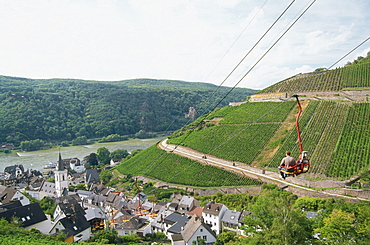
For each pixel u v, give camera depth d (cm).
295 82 18262
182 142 17225
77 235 7656
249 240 5122
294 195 9244
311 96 15850
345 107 13512
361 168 9675
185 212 10112
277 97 17412
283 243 4478
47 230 8319
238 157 13225
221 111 19538
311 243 4859
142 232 8525
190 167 13825
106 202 12388
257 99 18700
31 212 8219
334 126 12475
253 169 12044
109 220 9050
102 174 17912
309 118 13812
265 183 10612
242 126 15862
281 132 13712
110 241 7394
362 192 8469
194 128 19588
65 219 7831
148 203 11462
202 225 7356
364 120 12112
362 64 16625
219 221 8619
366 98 13638
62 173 13462
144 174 15288
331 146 11281
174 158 15425
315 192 9256
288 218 4744
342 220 5038
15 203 8944
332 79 16425
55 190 13650
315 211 8006
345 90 14800
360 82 15000
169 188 12912
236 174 12069
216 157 14038
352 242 4750
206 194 11581
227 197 10519
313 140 12069
